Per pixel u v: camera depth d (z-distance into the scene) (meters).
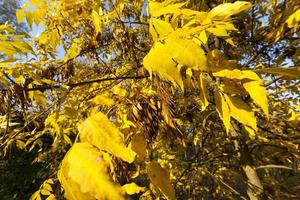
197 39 0.29
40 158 1.40
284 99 1.26
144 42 0.85
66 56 0.79
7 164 2.64
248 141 1.28
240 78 0.24
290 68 0.23
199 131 1.33
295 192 1.38
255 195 1.15
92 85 0.81
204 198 1.74
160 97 0.32
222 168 1.50
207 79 0.27
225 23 0.26
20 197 2.66
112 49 0.88
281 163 1.47
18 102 0.48
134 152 0.26
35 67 0.50
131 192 0.31
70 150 0.20
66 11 0.60
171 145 1.16
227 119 0.25
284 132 1.23
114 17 0.67
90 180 0.18
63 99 0.55
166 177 0.24
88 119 0.21
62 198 0.48
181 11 0.28
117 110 0.34
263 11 0.96
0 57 0.39
